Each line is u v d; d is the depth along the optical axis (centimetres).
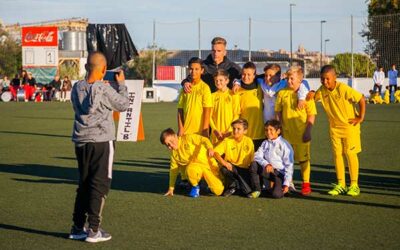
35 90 3922
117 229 580
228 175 728
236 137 733
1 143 1372
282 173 732
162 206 683
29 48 4200
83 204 549
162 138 730
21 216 636
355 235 552
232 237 547
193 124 782
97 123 543
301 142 751
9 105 3241
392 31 3325
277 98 767
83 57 5147
